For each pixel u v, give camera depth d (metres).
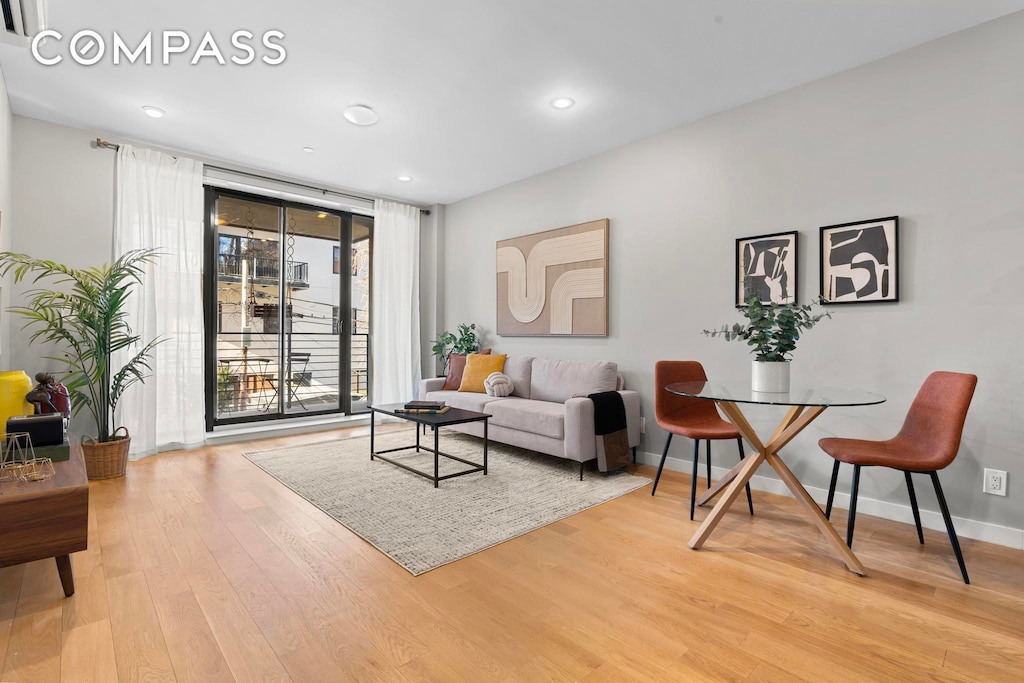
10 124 3.55
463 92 3.35
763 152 3.41
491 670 1.57
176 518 2.79
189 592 2.01
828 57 2.92
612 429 3.72
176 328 4.34
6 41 1.95
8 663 1.57
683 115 3.69
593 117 3.73
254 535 2.58
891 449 2.46
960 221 2.67
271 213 5.16
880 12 2.51
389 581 2.12
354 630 1.77
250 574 2.17
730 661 1.62
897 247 2.84
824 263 3.12
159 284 4.25
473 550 2.42
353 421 5.56
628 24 2.62
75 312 3.76
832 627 1.81
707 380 3.68
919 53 2.79
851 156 3.04
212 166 4.62
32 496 1.86
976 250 2.62
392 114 3.68
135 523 2.72
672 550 2.44
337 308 5.63
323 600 1.96
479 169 4.88
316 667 1.57
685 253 3.84
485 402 4.44
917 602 1.98
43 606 1.90
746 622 1.84
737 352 3.55
